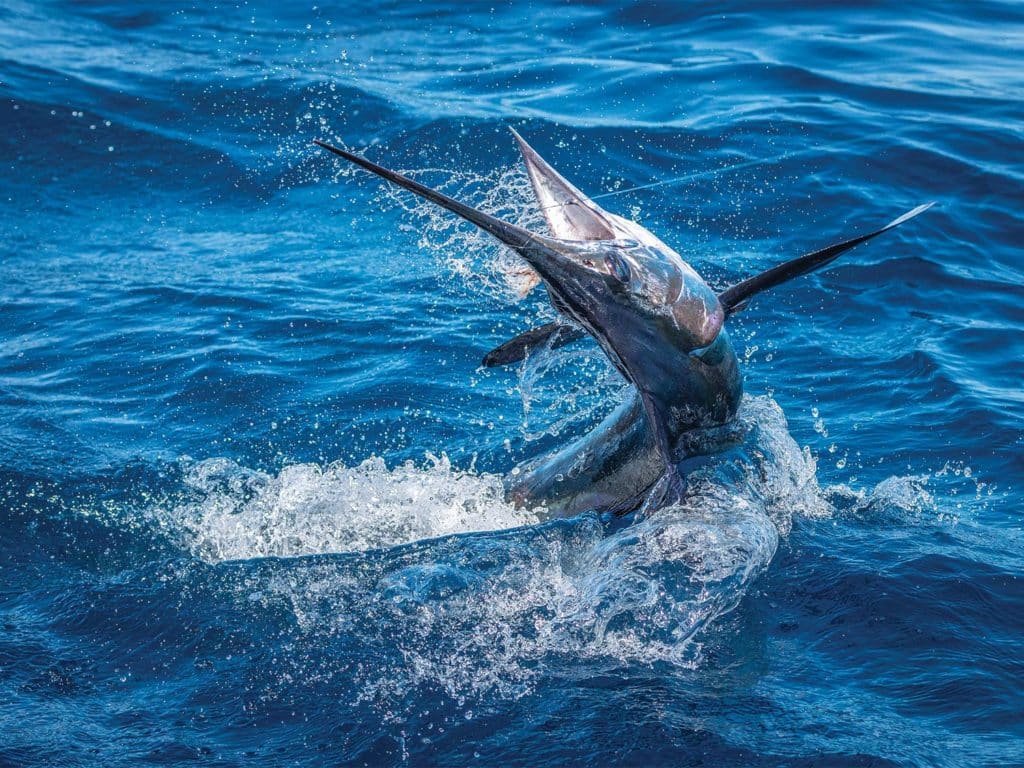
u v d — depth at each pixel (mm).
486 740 4598
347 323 9234
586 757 4473
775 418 6574
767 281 5516
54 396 8203
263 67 14086
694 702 4766
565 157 11836
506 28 15547
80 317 9477
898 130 12188
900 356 8516
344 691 4930
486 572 5746
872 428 7527
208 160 12289
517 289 5875
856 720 4625
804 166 11547
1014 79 13609
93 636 5422
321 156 12281
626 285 5371
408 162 12039
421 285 9922
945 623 5230
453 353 8734
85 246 10953
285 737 4691
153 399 8164
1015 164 11531
